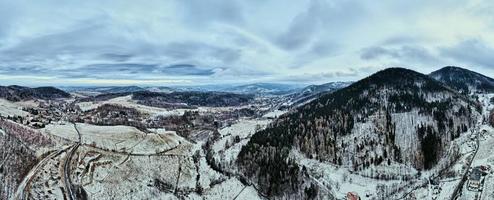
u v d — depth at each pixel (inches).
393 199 7317.9
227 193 7381.9
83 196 6102.4
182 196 7160.4
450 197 6496.1
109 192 6624.0
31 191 5644.7
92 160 7780.5
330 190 7800.2
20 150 6835.6
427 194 7185.0
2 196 5206.7
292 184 7519.7
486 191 6323.8
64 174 6722.4
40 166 6663.4
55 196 5821.9
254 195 7342.5
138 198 6737.2
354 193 7544.3
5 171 5826.8
